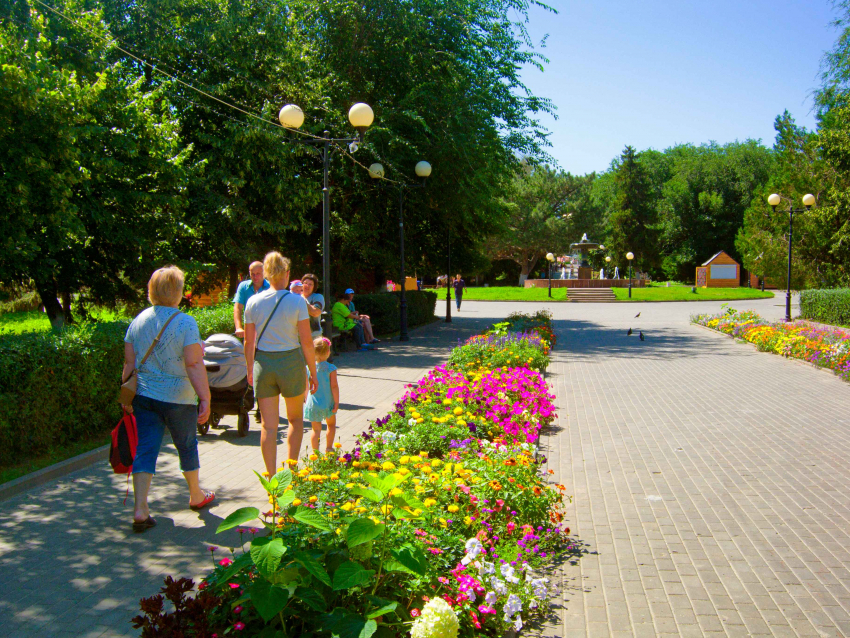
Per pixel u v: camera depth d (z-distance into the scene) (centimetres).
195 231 1506
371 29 1872
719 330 2072
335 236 2016
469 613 309
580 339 1944
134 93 1271
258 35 1622
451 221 2262
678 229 6606
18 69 948
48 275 1141
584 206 5541
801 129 3089
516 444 609
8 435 579
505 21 2102
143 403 464
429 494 411
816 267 3006
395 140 1780
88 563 404
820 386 1112
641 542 468
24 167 975
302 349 522
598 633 346
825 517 514
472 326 2345
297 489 407
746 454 696
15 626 331
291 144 1641
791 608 372
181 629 247
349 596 274
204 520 475
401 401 717
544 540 444
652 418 875
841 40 2480
